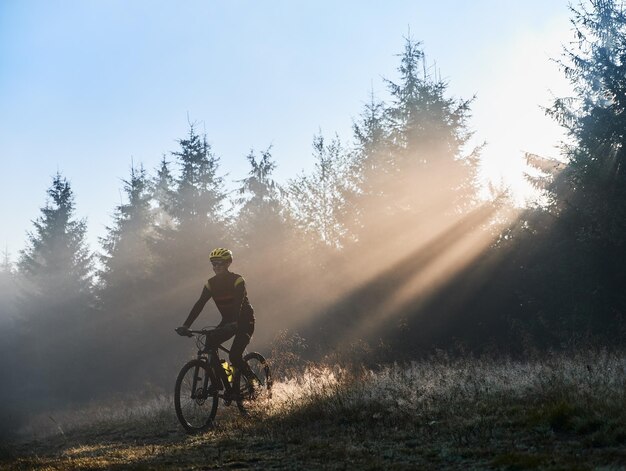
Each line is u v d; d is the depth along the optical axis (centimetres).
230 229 3212
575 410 589
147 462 591
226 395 848
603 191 1630
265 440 655
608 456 465
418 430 625
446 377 881
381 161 2691
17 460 734
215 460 571
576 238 1667
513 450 512
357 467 498
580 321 1609
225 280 855
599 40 1819
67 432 1127
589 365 811
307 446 603
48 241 4169
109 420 1204
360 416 737
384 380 900
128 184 4125
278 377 1084
